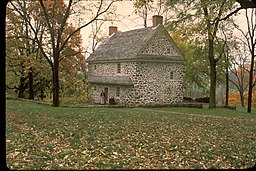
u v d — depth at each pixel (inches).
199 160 322.0
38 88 1450.5
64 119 603.8
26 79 1409.9
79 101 1192.8
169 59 1284.4
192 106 1175.0
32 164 287.4
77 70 1466.5
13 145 358.9
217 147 385.1
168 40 1294.3
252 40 1036.5
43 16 1101.7
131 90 1236.5
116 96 1316.4
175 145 392.2
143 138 433.7
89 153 338.6
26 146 357.7
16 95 1553.9
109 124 556.7
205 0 533.0
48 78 1364.4
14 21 1131.9
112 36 1529.3
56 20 1090.1
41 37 1152.2
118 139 422.0
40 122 553.9
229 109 1131.3
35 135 431.5
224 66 1425.9
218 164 306.7
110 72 1366.9
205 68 1539.1
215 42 1163.3
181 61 1318.9
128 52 1273.4
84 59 1502.2
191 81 1651.1
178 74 1333.7
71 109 823.7
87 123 560.1
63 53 1250.6
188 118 711.7
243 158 330.3
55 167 278.2
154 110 965.2
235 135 483.8
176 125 579.8
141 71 1235.9
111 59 1333.7
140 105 1105.4
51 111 736.3
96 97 1433.3
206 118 732.0
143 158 325.1
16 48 1206.3
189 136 462.9
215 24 546.6
